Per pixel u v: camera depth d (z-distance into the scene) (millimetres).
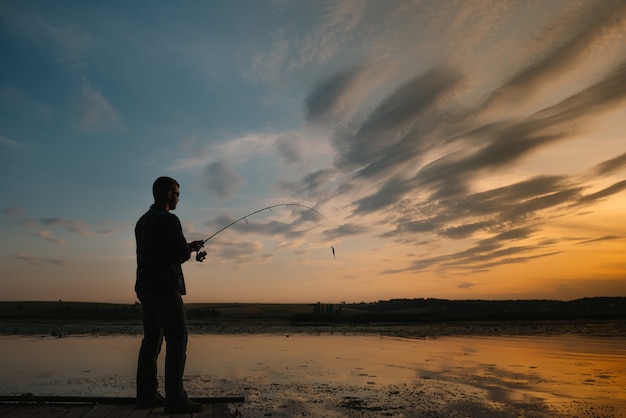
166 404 4133
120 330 25641
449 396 8727
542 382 10117
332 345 18219
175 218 4512
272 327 31469
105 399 4609
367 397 8586
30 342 18641
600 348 17375
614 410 7738
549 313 50844
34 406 4387
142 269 4383
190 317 48781
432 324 36688
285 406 7875
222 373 11117
